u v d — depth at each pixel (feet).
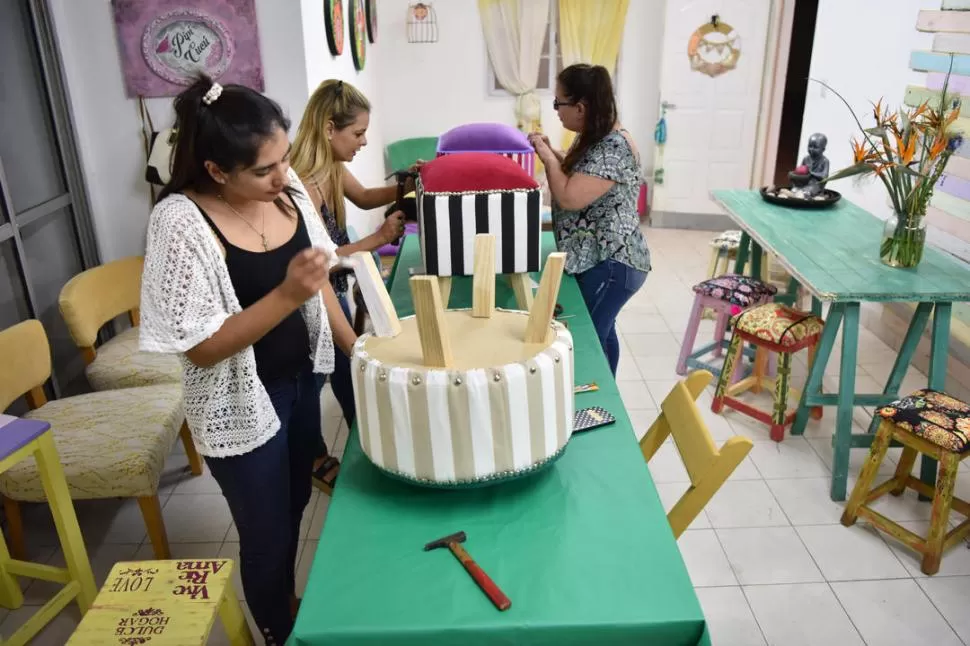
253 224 4.90
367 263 4.77
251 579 5.53
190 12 9.72
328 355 5.67
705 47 17.84
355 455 5.25
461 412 4.30
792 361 11.75
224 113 4.28
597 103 7.85
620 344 12.64
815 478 8.89
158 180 9.90
